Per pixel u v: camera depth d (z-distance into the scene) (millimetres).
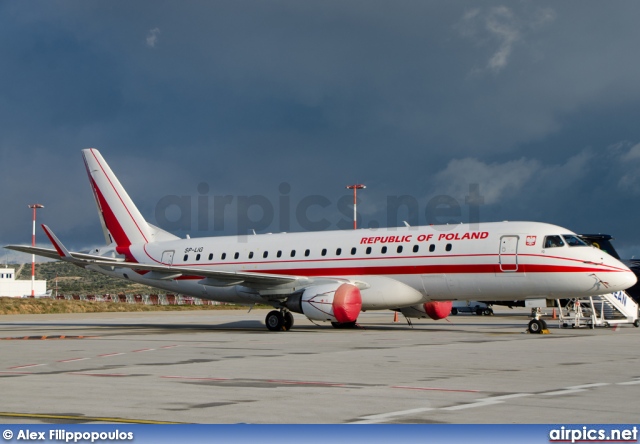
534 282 31938
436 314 38156
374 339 29219
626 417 11703
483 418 11648
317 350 24031
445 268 33719
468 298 34125
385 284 35281
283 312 36844
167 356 22281
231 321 51656
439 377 16672
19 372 18234
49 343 28250
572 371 17719
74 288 176875
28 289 137250
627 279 31281
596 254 31469
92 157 45750
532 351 23188
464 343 26703
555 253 31562
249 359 21125
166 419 11719
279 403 13156
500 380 16125
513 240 32406
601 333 32781
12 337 32188
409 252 34781
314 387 15164
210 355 22500
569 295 32000
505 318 56906
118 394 14320
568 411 12227
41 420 11703
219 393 14383
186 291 42125
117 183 44844
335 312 33875
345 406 12812
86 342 28688
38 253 37375
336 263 36812
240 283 37438
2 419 11805
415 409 12461
